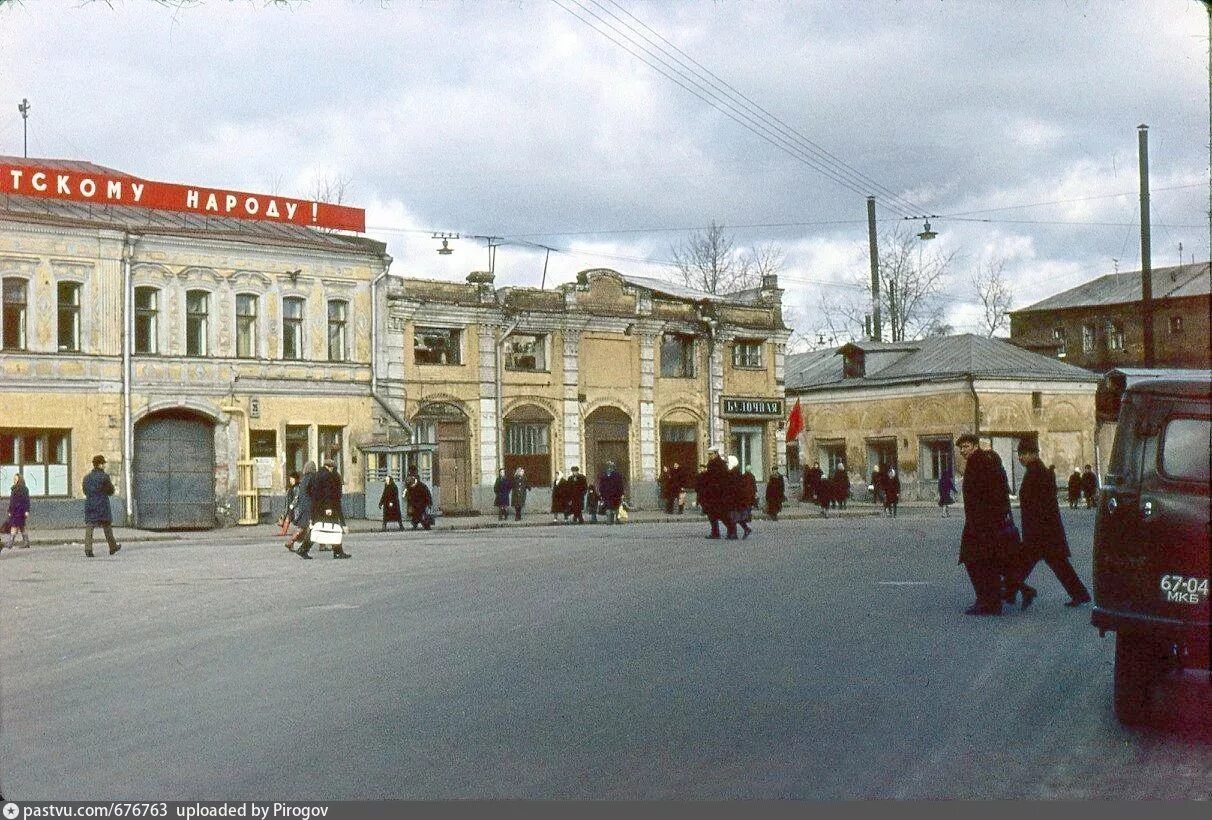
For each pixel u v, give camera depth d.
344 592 17.70
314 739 7.94
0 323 37.47
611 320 51.66
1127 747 8.02
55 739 7.98
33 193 38.09
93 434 38.91
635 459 52.50
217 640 12.65
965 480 14.85
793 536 32.09
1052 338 82.00
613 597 16.67
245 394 41.88
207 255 41.34
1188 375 9.41
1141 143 49.56
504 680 10.13
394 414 45.22
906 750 7.75
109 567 22.84
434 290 46.75
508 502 46.75
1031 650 11.89
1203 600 8.46
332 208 43.72
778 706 9.06
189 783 6.87
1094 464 61.41
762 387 57.50
